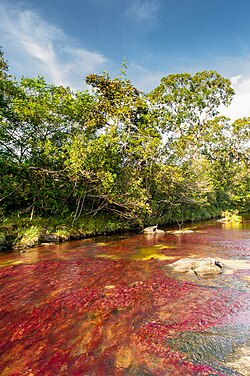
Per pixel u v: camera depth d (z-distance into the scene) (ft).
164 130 108.68
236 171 153.69
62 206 70.59
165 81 130.41
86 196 71.31
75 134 65.77
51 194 65.31
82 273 33.65
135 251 47.50
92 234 67.15
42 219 63.16
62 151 63.10
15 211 62.34
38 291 27.35
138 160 83.87
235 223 103.09
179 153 94.63
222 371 14.46
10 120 59.41
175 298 25.20
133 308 23.09
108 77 95.50
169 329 19.38
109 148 67.67
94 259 41.22
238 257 41.63
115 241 59.06
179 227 88.94
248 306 23.20
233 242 56.49
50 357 16.20
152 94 123.75
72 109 64.69
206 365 15.03
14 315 22.02
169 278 31.32
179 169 88.89
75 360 15.84
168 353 16.33
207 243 55.47
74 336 18.62
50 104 60.13
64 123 64.69
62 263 38.68
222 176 151.33
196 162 98.07
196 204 112.37
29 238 52.54
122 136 77.66
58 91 66.54
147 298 25.27
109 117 85.35
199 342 17.53
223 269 34.71
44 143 60.23
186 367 14.89
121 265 37.42
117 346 17.26
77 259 41.22
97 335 18.71
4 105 59.41
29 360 15.93
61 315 21.94
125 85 94.58
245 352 16.25
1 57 65.36
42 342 17.93
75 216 67.87
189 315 21.58
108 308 23.17
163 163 89.40
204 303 23.94
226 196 146.41
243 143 166.71
